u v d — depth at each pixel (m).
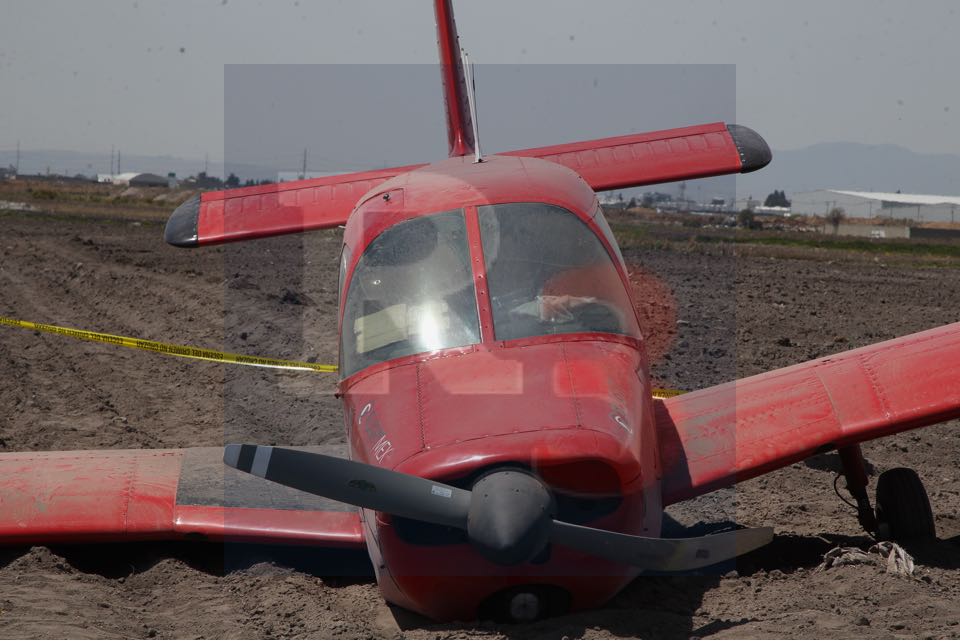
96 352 53.72
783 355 48.69
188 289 75.31
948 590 19.53
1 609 18.33
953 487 29.58
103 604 19.50
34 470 23.48
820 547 23.67
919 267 116.50
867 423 21.73
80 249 111.81
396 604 20.16
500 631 18.05
